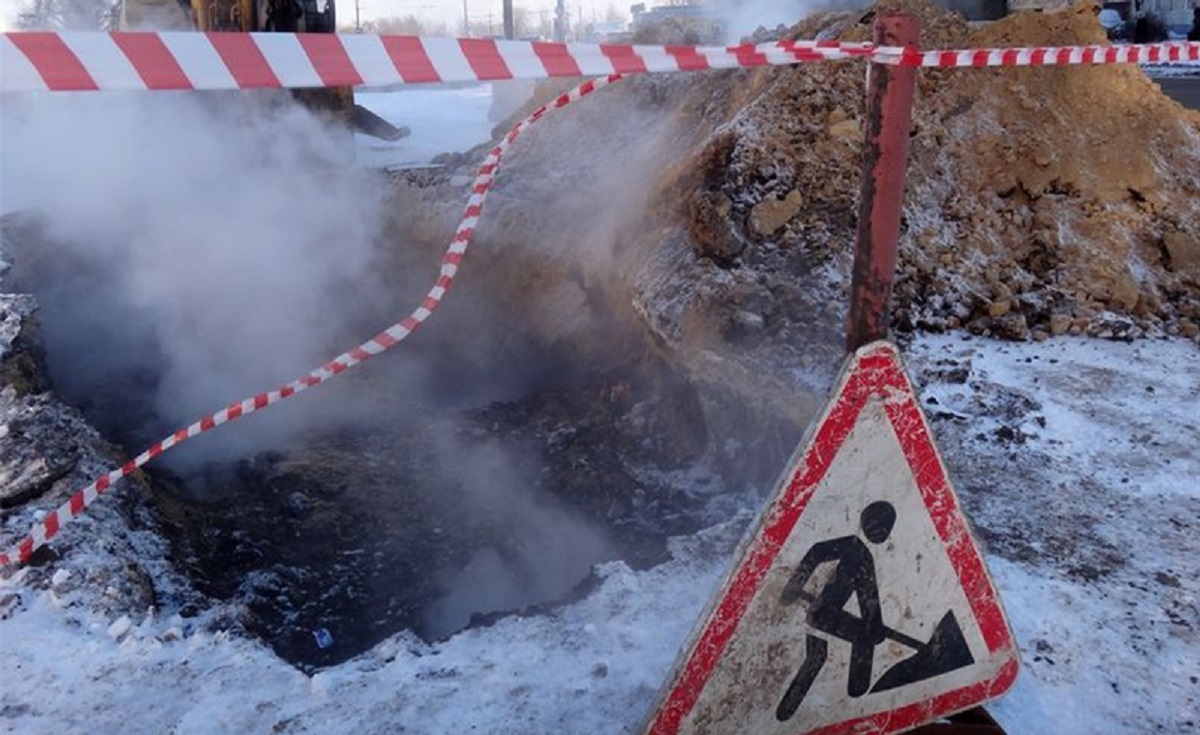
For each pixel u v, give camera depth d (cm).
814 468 212
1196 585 359
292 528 588
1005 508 411
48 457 460
